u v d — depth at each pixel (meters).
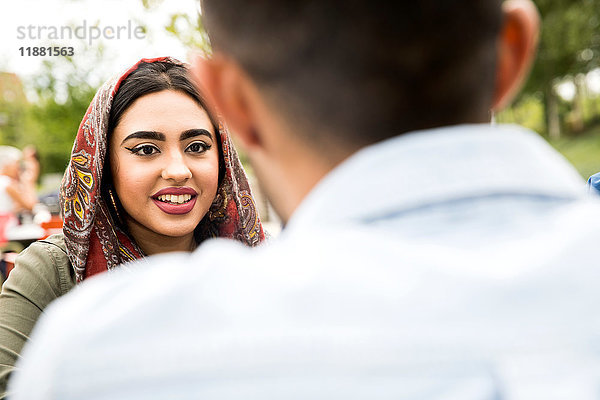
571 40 21.62
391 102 0.58
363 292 0.53
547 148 0.67
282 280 0.55
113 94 1.77
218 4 0.63
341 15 0.57
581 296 0.54
